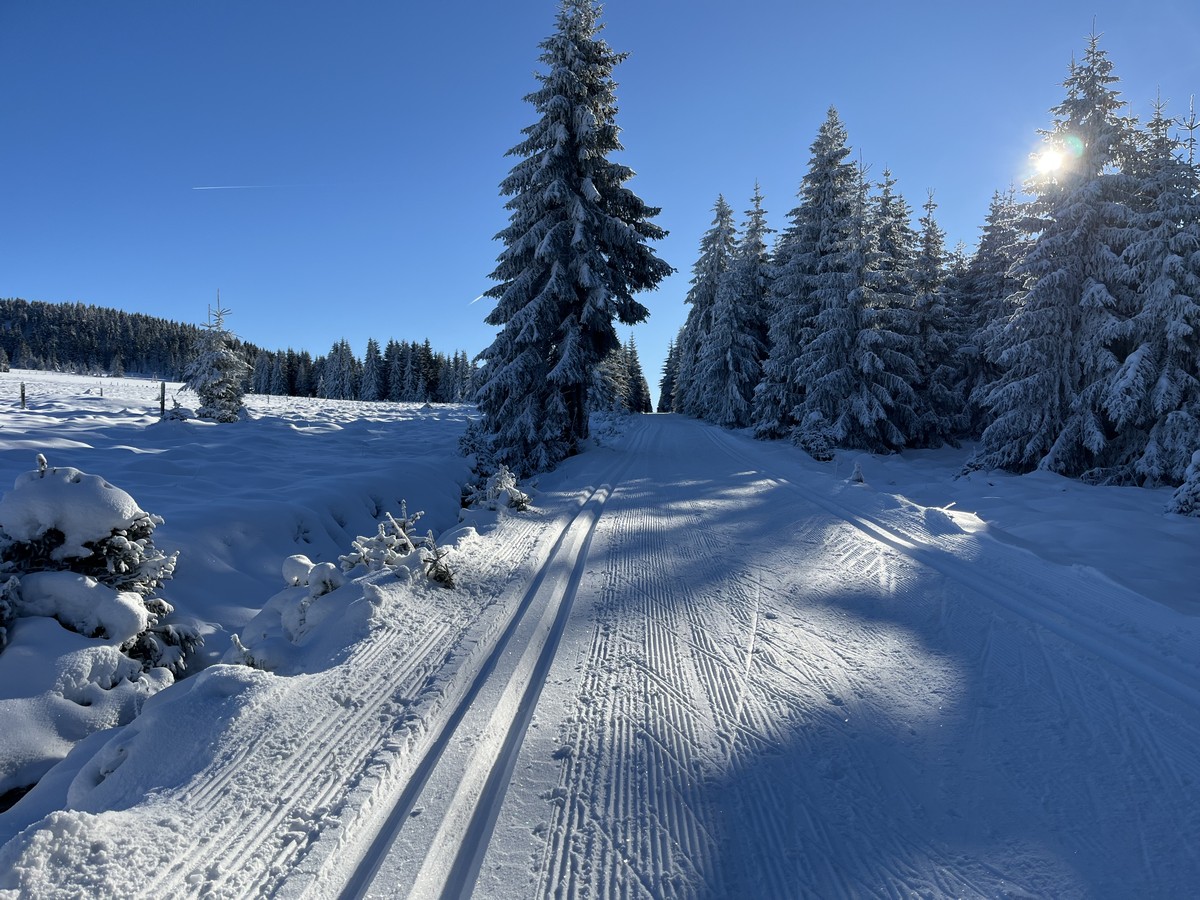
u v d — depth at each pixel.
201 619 5.54
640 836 2.66
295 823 2.63
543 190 16.70
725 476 14.56
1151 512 10.86
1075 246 16.86
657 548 7.67
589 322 17.06
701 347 39.75
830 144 25.28
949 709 3.74
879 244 26.53
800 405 23.48
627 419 37.12
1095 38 16.80
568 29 17.09
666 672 4.24
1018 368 17.88
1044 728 3.51
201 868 2.34
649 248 18.03
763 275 32.97
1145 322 15.25
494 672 4.15
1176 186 15.58
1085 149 17.05
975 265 28.64
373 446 15.20
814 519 9.53
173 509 7.07
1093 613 5.33
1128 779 3.03
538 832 2.68
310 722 3.39
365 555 5.95
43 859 2.19
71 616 4.41
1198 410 14.31
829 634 4.95
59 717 3.84
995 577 6.42
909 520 9.35
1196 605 5.80
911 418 23.84
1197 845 2.57
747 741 3.40
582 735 3.44
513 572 6.39
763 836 2.67
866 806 2.87
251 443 13.66
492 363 17.12
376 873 2.38
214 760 3.01
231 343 18.92
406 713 3.56
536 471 15.59
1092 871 2.44
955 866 2.49
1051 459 16.30
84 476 4.71
